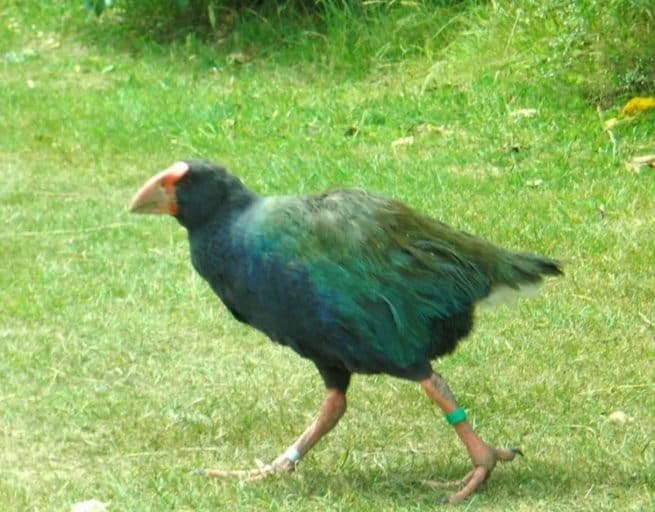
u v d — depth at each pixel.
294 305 7.98
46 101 18.36
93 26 21.73
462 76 17.84
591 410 9.60
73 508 8.09
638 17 16.31
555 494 8.23
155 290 12.05
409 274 8.04
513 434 9.23
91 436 9.34
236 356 10.74
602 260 12.34
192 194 8.12
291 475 8.52
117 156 16.16
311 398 9.88
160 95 18.52
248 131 16.91
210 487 8.38
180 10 21.52
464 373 10.27
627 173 14.62
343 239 8.00
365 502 8.14
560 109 16.47
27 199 14.61
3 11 22.72
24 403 9.88
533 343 10.76
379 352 8.06
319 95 18.14
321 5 20.66
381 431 9.31
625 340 10.81
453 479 8.53
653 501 8.07
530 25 17.97
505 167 15.09
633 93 16.45
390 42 19.20
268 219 8.03
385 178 14.77
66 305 11.78
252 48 20.36
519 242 12.83
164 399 9.95
